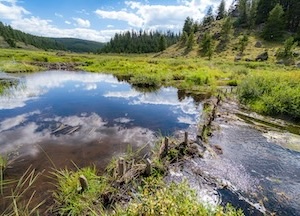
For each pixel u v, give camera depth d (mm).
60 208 5785
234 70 34250
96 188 6273
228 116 14688
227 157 9180
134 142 10266
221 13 119938
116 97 19766
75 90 22344
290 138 11398
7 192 6488
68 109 15430
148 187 6609
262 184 7445
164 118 14148
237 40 80625
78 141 10172
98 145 9812
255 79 19266
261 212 6148
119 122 13078
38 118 13273
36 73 34594
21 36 148000
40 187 6738
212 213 4559
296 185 7449
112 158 8344
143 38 148875
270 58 57562
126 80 29938
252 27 86750
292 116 14453
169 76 29812
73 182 6383
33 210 5543
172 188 5453
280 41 70750
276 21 72938
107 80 29688
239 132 12031
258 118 14508
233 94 20484
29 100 17594
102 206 5824
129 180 6906
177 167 8141
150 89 24016
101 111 15250
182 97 20328
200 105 17609
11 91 20594
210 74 28906
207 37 79500
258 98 17266
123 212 4961
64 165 8062
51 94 20078
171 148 8961
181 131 11906
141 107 16641
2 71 33469
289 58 53938
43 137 10508
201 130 11781
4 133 10828
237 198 6684
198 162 8602
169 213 3961
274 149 10109
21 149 9211
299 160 9164
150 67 38438
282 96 15305
